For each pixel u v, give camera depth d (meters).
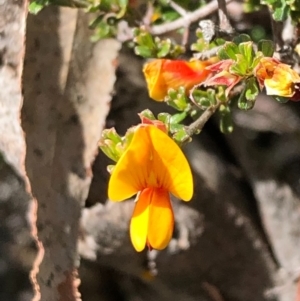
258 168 0.23
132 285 0.24
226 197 0.23
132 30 0.20
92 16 0.20
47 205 0.19
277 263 0.23
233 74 0.18
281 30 0.19
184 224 0.22
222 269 0.23
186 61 0.19
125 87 0.22
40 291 0.19
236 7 0.22
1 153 0.21
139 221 0.18
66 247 0.20
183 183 0.18
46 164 0.20
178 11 0.20
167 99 0.19
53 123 0.20
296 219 0.23
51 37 0.20
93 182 0.22
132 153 0.17
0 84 0.19
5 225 0.25
